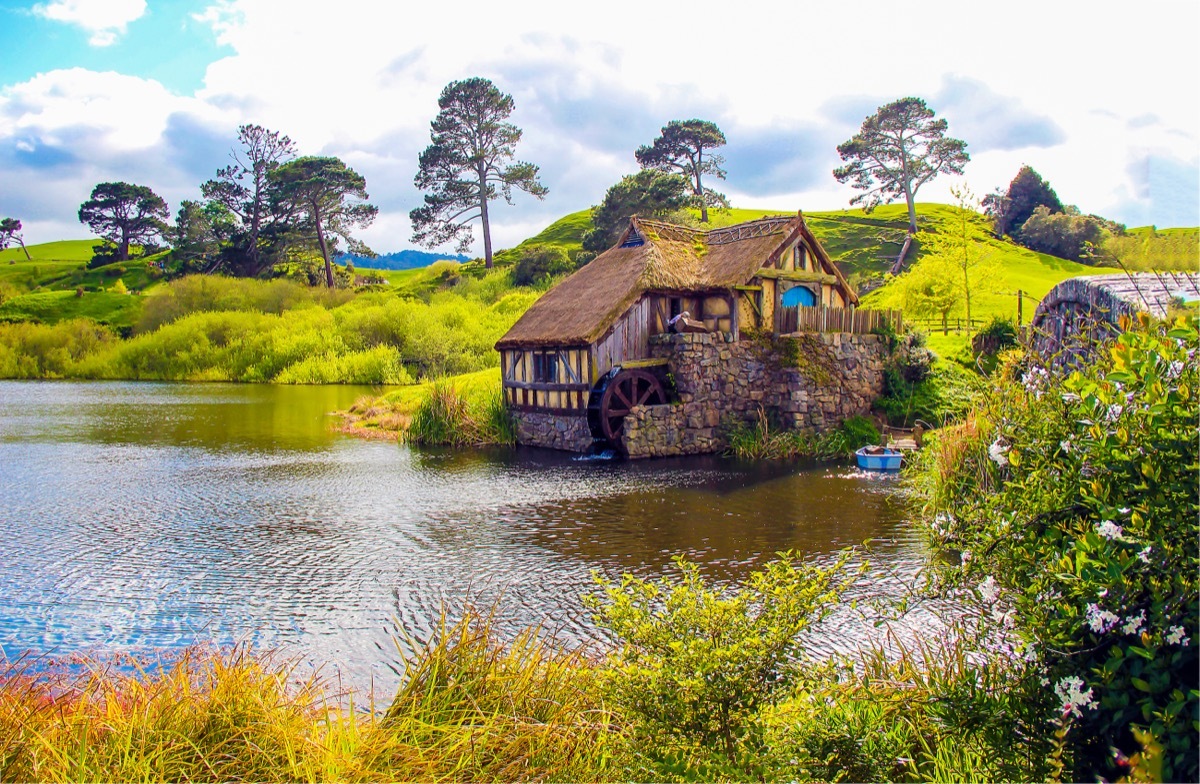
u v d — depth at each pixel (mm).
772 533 14414
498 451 26156
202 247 96438
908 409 26922
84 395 46125
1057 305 16047
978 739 4930
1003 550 5113
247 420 34406
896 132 75625
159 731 5055
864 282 63875
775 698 5469
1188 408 4262
